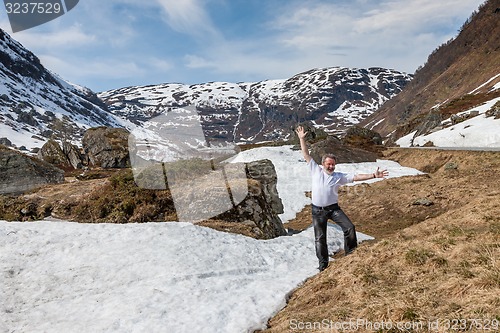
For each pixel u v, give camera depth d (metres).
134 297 7.47
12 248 9.30
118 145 41.22
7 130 142.75
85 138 43.28
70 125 182.62
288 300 7.74
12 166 17.38
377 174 8.52
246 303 7.43
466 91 145.38
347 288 6.75
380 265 7.21
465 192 20.61
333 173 8.91
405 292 5.68
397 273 6.67
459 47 195.50
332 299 6.69
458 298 5.11
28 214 13.16
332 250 11.92
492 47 161.38
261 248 10.80
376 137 49.31
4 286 8.01
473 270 5.67
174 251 9.48
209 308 7.11
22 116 170.00
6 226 10.30
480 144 43.06
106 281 8.33
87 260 9.02
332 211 9.05
